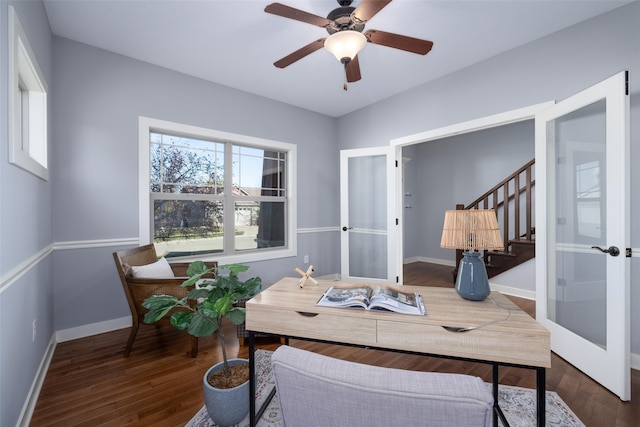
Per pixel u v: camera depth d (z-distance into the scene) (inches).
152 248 104.0
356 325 47.0
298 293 58.1
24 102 79.1
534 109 93.6
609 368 68.2
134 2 77.7
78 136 95.3
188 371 77.0
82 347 89.4
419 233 239.6
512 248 147.4
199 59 107.0
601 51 80.8
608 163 69.4
